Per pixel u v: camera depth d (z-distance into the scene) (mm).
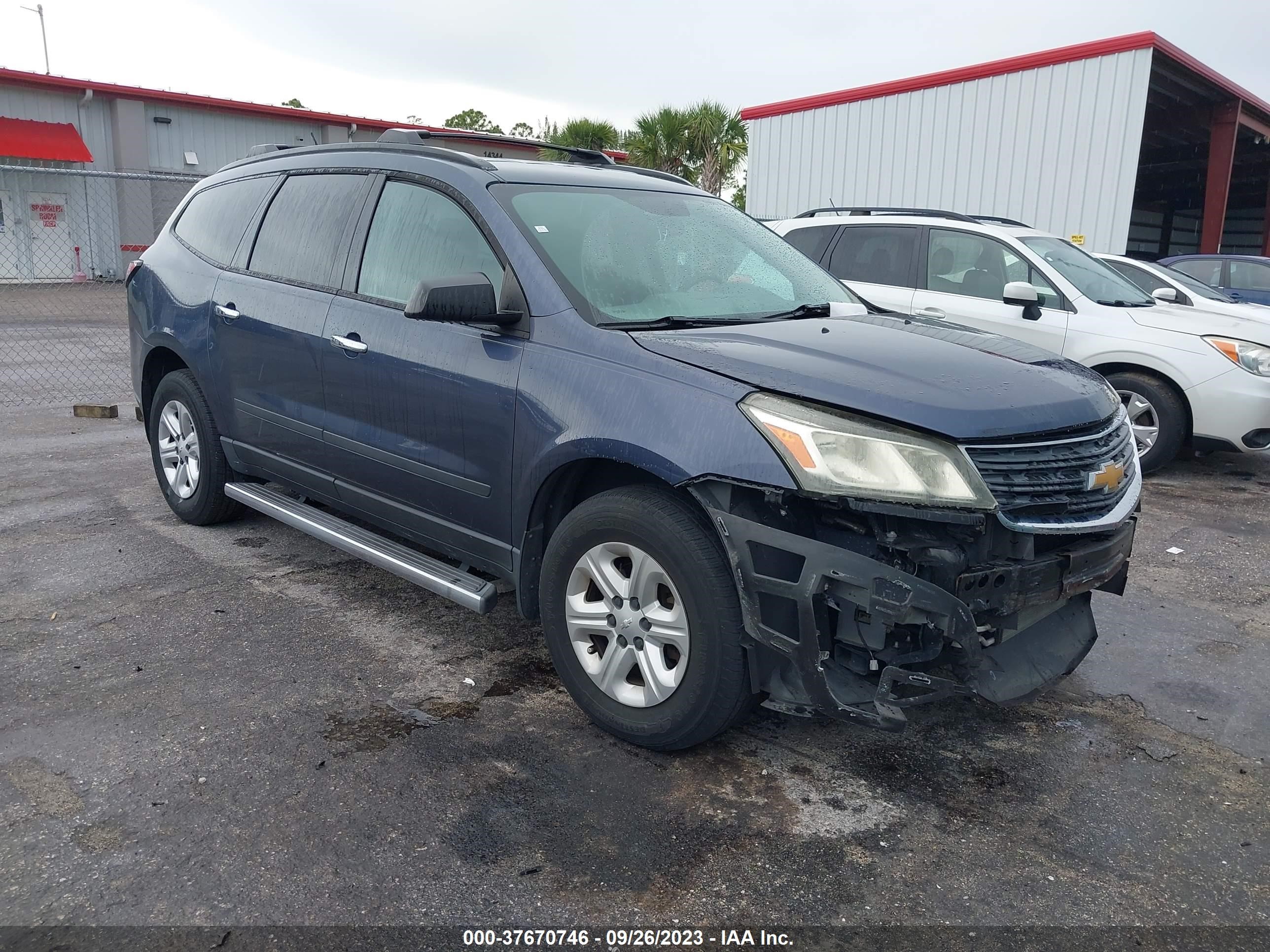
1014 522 2711
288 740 3123
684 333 3203
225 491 4938
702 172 26562
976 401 2773
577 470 3232
